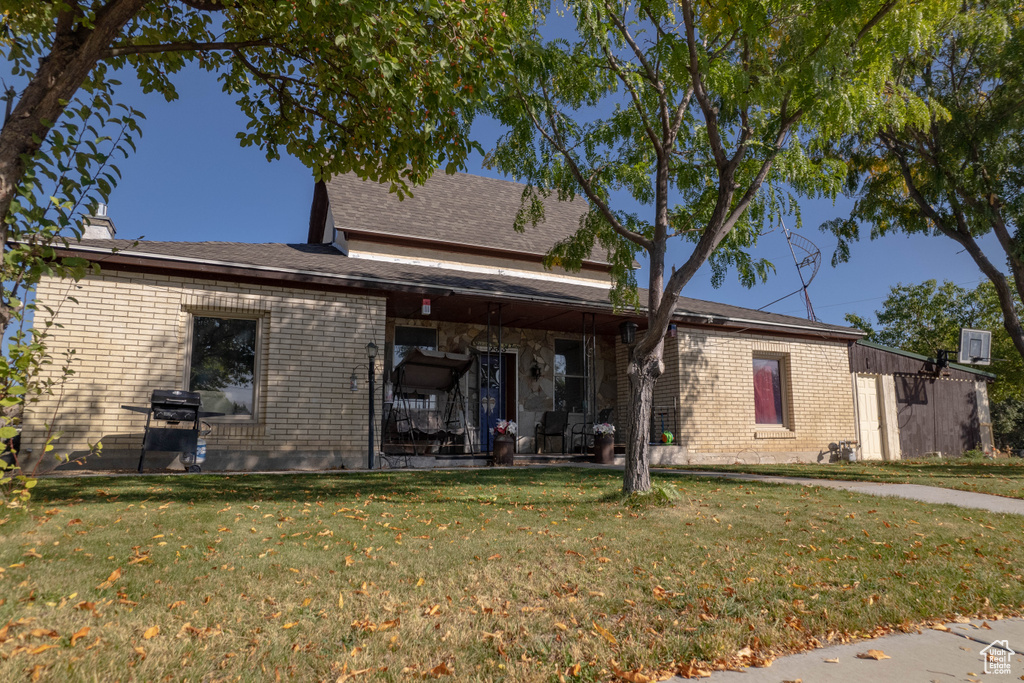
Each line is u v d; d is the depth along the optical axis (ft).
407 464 39.40
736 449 49.70
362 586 13.47
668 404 49.39
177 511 20.48
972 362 62.80
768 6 24.88
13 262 18.57
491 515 21.93
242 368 37.11
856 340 57.16
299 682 9.18
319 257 43.93
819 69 22.89
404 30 21.71
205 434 34.17
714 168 30.50
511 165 29.40
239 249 41.19
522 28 27.12
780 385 53.93
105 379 32.91
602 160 30.40
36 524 17.69
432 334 48.16
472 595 13.15
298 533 18.12
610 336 55.06
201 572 14.05
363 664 9.75
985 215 48.11
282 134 28.50
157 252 33.78
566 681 9.49
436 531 19.16
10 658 9.23
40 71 19.85
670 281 25.72
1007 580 15.69
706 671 10.05
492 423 49.21
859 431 55.83
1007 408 112.37
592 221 30.89
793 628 12.01
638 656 10.39
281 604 12.24
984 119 45.55
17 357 19.57
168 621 11.13
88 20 19.81
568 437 51.67
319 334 38.04
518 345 51.03
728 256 30.09
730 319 49.16
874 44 24.56
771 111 28.02
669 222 30.99
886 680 9.91
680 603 13.01
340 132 28.48
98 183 19.97
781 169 26.37
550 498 25.93
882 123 27.53
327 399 37.70
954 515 23.90
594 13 26.17
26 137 19.24
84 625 10.64
